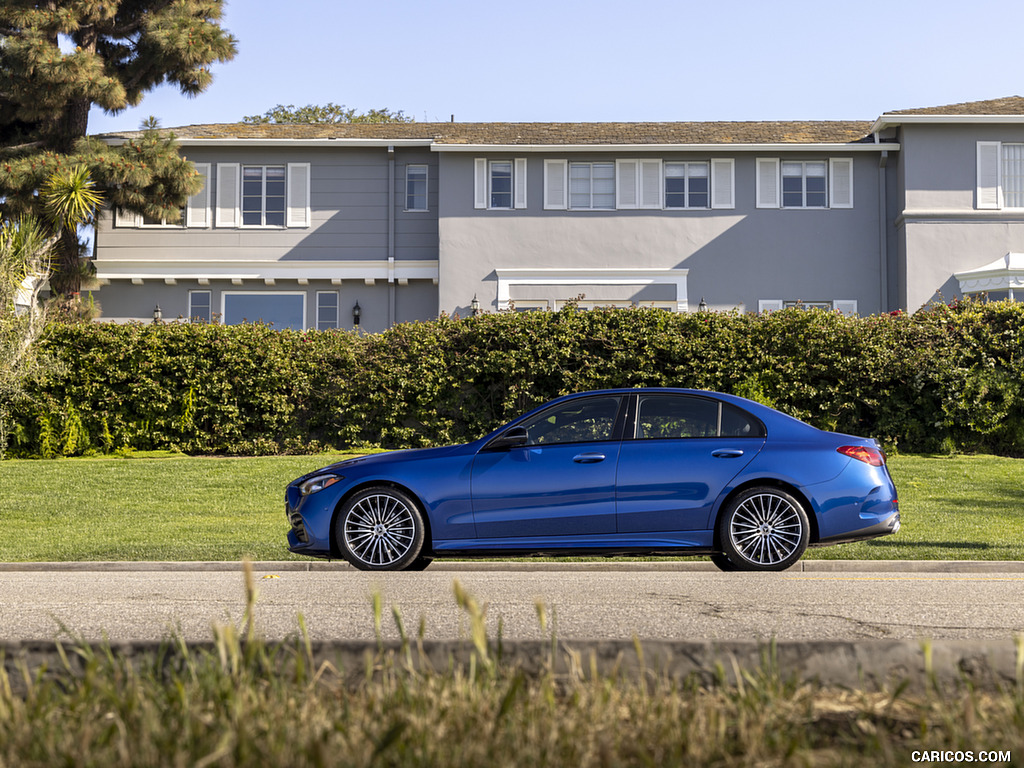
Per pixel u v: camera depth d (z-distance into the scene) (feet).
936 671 10.41
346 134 92.94
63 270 83.46
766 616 20.20
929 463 56.80
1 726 8.57
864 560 30.01
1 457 63.10
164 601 22.85
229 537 36.88
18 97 79.61
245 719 8.46
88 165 78.74
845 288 87.15
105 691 8.95
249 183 91.09
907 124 84.74
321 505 27.89
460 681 9.30
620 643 10.68
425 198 91.56
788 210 87.45
